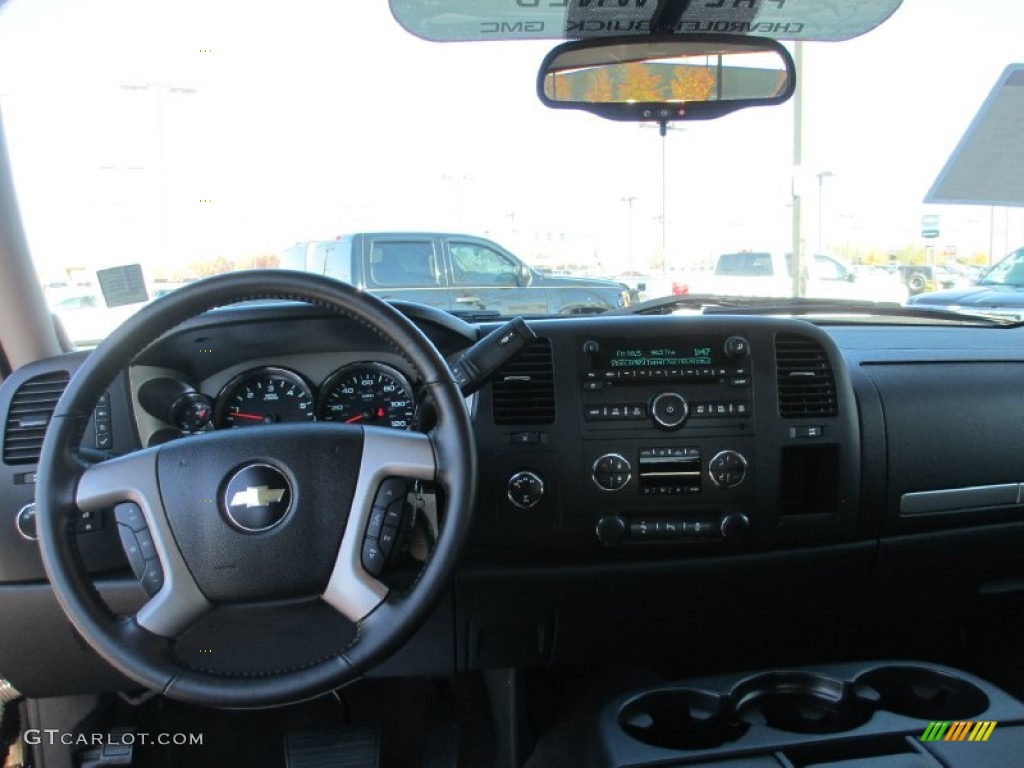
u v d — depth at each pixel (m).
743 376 1.86
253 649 1.34
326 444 1.25
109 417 1.78
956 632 2.43
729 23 2.08
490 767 2.08
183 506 1.24
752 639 2.07
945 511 2.06
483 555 1.87
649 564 1.88
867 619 2.14
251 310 1.67
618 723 1.60
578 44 2.06
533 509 1.84
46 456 1.22
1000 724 1.50
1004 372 2.13
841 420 1.90
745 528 1.85
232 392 1.91
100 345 1.25
